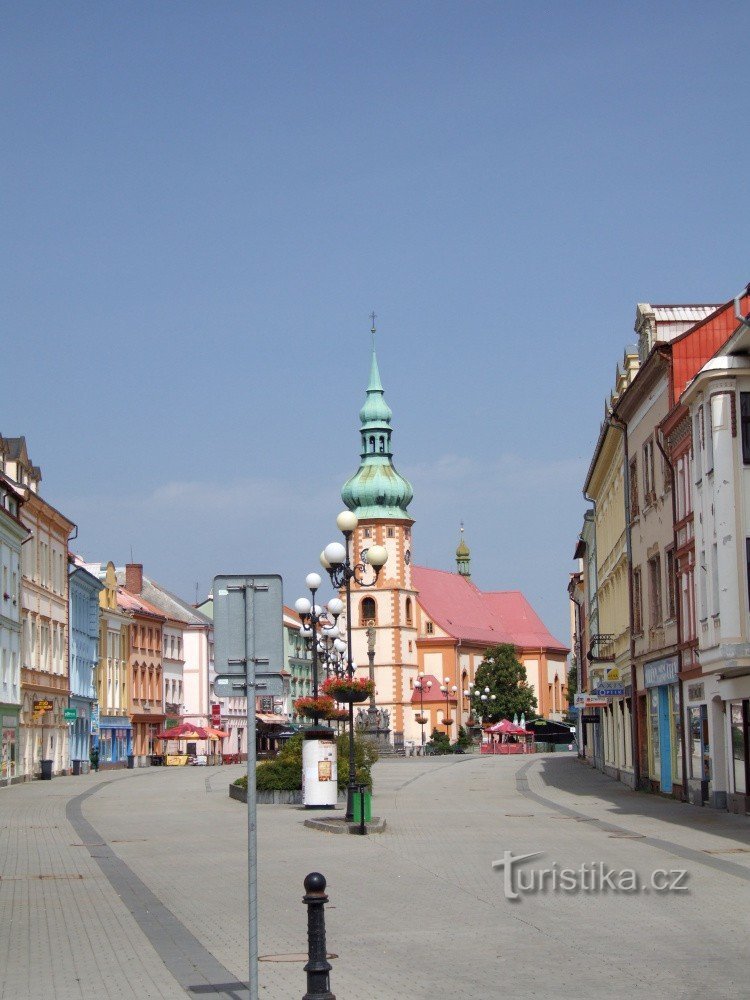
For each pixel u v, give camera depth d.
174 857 31.09
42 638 85.50
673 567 48.72
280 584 15.05
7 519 72.88
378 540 161.75
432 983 15.98
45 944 19.58
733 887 24.03
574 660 126.12
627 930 19.50
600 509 77.19
